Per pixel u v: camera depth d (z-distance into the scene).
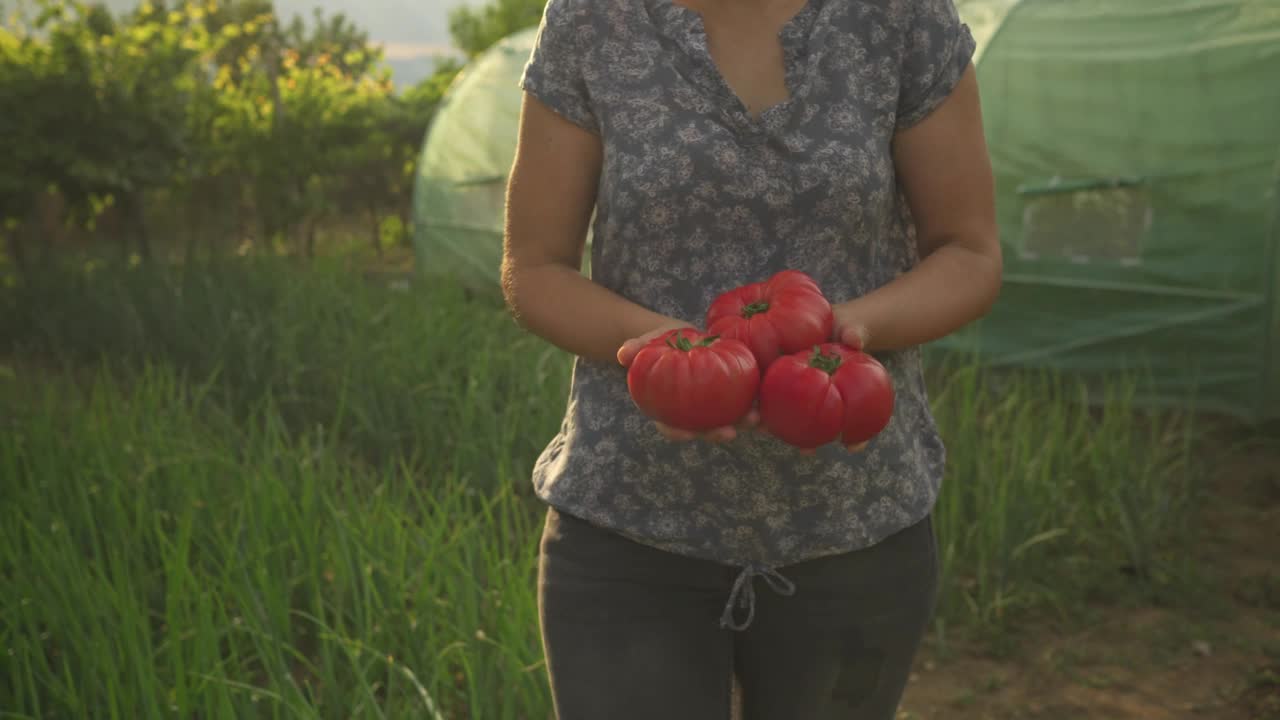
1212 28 6.55
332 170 15.20
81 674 2.96
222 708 2.52
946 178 1.51
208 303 8.27
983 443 4.80
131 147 10.74
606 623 1.56
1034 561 4.34
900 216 1.60
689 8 1.48
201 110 12.75
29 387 5.89
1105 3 7.04
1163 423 6.48
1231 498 5.32
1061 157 6.92
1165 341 6.58
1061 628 4.04
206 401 5.74
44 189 10.42
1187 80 6.56
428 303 8.33
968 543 4.34
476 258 10.63
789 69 1.46
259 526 3.71
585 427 1.58
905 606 1.59
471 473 4.82
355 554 3.61
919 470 1.61
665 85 1.45
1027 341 7.14
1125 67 6.79
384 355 6.37
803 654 1.57
